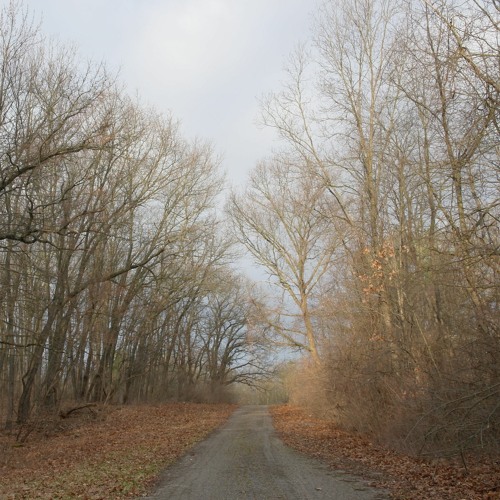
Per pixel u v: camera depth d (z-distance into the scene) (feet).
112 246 98.58
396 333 57.11
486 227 34.96
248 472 40.34
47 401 86.48
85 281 88.22
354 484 34.76
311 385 95.20
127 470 41.52
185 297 135.44
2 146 60.13
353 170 72.02
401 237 56.95
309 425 81.20
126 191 90.43
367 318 65.31
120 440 63.52
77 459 49.65
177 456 49.85
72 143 66.85
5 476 43.62
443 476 36.09
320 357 89.86
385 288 58.13
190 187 110.01
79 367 104.99
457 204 40.42
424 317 55.52
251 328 117.80
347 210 77.10
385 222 63.52
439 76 40.63
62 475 40.83
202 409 132.57
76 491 34.14
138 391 135.03
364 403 61.72
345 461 45.47
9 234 59.93
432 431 39.81
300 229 110.93
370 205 67.72
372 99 68.90
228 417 112.57
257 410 145.89
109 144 78.69
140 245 108.47
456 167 37.29
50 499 32.17
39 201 68.69
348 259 73.10
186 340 164.96
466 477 35.06
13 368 77.92
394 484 34.42
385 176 64.23
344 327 73.41
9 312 69.00
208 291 137.80
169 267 113.60
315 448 55.06
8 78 61.26
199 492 33.04
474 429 36.55
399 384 53.52
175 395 155.22
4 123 60.29
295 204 103.30
